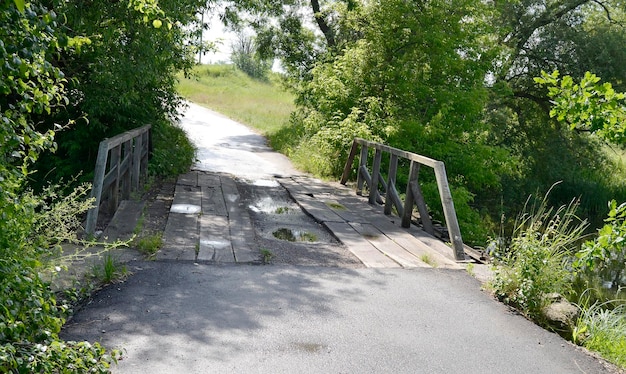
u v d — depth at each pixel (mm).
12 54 2838
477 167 14961
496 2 18391
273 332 4504
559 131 22797
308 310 5016
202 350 4113
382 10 14906
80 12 9250
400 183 14609
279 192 11266
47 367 2729
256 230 7918
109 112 11781
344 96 14867
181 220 7922
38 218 4457
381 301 5387
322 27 23312
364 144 11375
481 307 5453
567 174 22266
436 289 5852
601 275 11312
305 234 7934
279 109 36906
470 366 4238
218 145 19688
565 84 4281
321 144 14180
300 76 24188
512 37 21922
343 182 12797
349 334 4590
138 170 9711
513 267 5863
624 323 5887
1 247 3283
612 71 20641
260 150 19312
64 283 4984
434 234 8430
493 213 19750
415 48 15070
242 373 3828
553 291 5707
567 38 21219
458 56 15070
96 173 6480
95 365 2900
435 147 14641
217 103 38812
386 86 15125
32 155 3352
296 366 3988
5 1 2609
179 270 5789
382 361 4176
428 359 4281
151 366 3824
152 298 5004
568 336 5230
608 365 4527
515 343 4727
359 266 6492
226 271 5898
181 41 11992
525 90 22625
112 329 4344
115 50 10492
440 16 14930
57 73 3234
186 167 13156
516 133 23203
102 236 6633
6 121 3025
